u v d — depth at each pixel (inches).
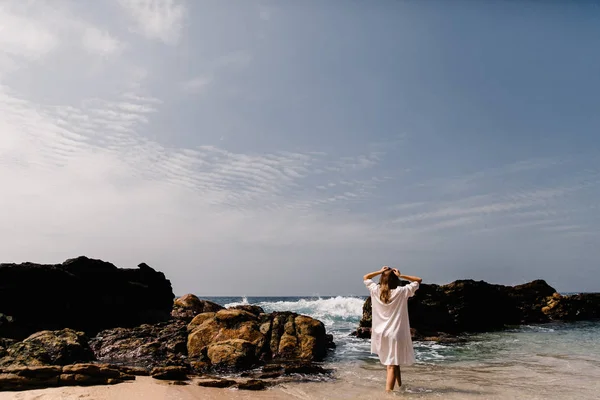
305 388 317.4
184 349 496.7
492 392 299.3
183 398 282.8
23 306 565.3
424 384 327.9
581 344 612.1
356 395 291.1
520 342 649.0
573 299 1164.5
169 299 856.3
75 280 642.2
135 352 486.6
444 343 649.0
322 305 1653.5
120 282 734.5
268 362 450.0
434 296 874.8
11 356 382.6
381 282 308.3
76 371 317.1
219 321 519.2
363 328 767.7
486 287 934.4
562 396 289.7
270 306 1696.6
